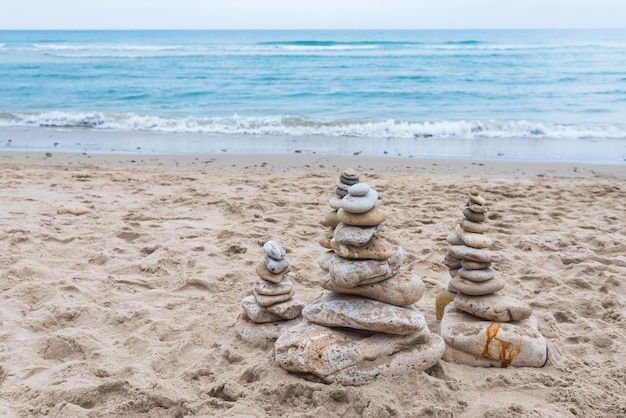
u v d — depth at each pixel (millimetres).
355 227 3795
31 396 3518
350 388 3568
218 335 4414
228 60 37469
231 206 7797
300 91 23078
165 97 21641
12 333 4293
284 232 6875
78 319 4648
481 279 4145
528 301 5098
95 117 16609
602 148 12938
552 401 3562
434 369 3912
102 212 7598
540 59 37344
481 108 18891
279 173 10312
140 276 5539
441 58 38469
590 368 3949
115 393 3553
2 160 11234
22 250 5996
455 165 11109
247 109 18875
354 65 33812
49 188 8875
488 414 3383
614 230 7113
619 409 3441
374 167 10922
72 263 5781
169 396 3480
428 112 18109
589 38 82375
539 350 3957
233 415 3340
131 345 4211
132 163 11109
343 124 15633
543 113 17812
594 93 22094
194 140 13891
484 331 4012
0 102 20125
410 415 3354
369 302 3869
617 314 4766
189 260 5879
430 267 5953
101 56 41156
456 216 7672
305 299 5062
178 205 8039
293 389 3602
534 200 8562
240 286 5332
